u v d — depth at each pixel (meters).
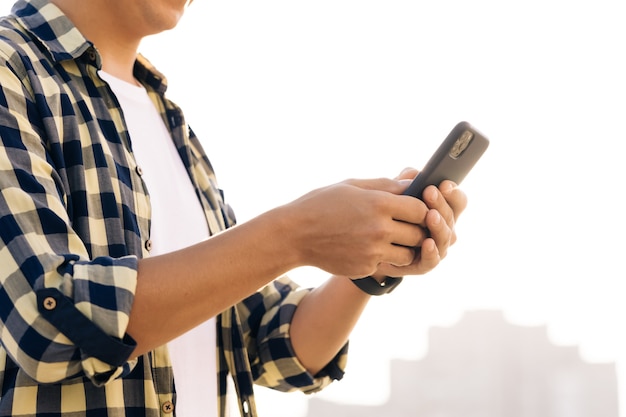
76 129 1.15
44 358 0.93
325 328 1.41
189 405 1.22
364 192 1.06
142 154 1.33
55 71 1.20
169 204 1.33
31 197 1.00
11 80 1.10
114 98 1.26
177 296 0.98
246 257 1.01
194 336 1.27
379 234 1.04
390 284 1.33
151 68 1.47
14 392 1.03
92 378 0.95
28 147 1.05
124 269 0.97
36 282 0.94
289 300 1.46
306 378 1.42
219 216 1.45
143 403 1.10
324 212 1.04
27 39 1.20
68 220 1.04
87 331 0.93
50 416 1.03
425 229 1.11
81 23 1.33
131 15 1.34
